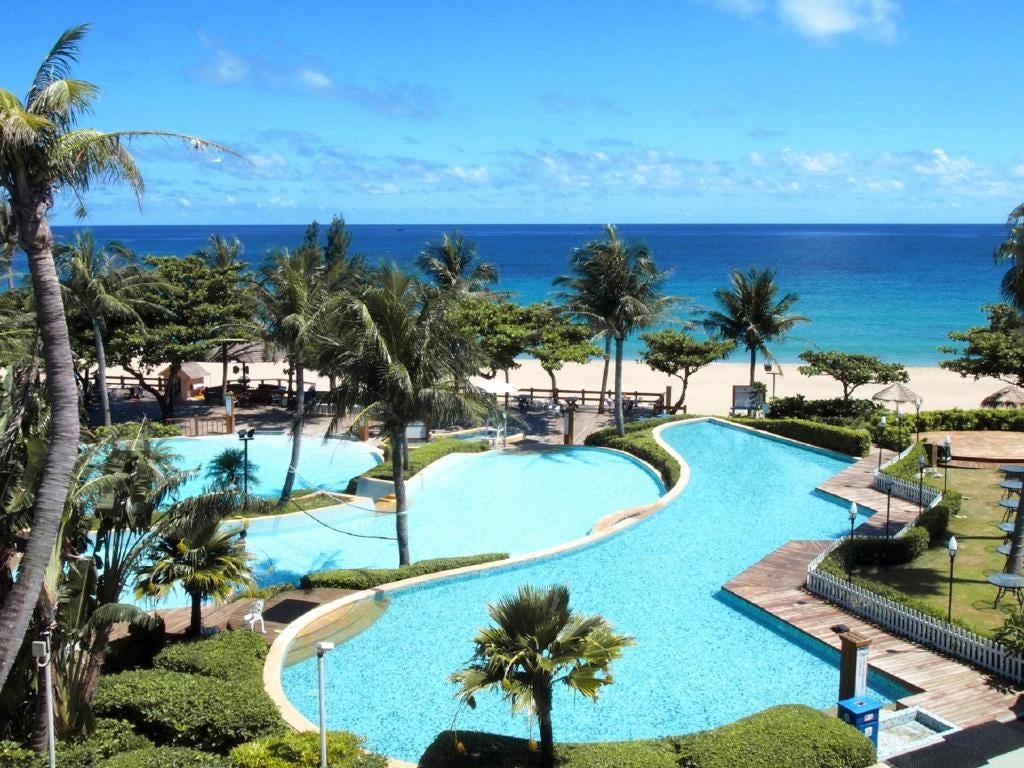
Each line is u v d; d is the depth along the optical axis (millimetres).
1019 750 13570
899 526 26203
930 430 38875
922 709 15195
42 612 13852
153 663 16812
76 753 13586
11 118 12008
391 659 18391
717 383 62375
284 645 18234
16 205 12945
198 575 16969
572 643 12445
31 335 29734
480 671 12562
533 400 50531
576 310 39500
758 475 33406
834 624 19359
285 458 37750
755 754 12727
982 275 139125
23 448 15234
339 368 22562
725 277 139625
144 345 40031
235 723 14289
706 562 24078
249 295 30969
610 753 13055
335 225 64750
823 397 56125
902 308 98062
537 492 32562
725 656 18453
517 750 13453
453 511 30391
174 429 40344
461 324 41469
